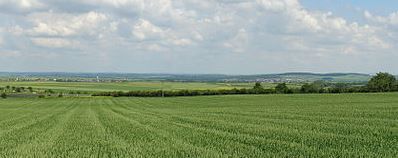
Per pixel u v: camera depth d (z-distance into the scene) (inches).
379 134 872.9
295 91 4569.4
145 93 4891.7
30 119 1699.1
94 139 882.8
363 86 4475.9
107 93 5118.1
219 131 1016.2
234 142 775.7
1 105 3447.3
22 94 5231.3
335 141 759.7
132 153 649.0
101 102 3818.9
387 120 1280.8
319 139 794.8
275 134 909.2
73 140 867.4
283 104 2721.5
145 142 807.7
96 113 2155.5
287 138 829.8
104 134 998.4
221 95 4539.9
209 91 4749.0
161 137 894.4
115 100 4163.4
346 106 2213.3
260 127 1101.7
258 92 4650.6
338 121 1272.1
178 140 825.5
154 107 2824.8
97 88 6619.1
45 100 4411.9
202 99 3897.6
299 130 997.2
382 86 4392.2
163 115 1840.6
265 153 621.6
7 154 653.9
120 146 746.2
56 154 653.9
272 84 6914.4
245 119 1451.8
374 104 2374.5
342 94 3941.9
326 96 3668.8
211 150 663.8
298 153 613.0
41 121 1557.6
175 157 600.4
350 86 4630.9
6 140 882.8
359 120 1291.8
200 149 678.5
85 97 4921.3
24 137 949.2
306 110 1957.4
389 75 4478.3
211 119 1478.8
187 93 4781.0
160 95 4817.9
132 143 794.2
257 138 830.5
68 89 6397.6
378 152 611.5
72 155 636.1
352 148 663.1
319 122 1242.0
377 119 1325.0
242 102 3218.5
